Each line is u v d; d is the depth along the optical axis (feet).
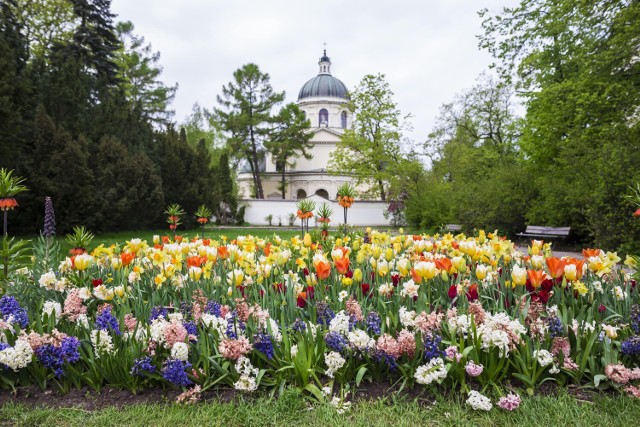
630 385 10.57
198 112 187.21
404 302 13.73
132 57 149.69
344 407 10.06
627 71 47.50
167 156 103.96
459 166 103.14
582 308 12.23
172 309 13.48
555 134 57.82
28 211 67.00
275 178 203.31
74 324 12.50
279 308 13.53
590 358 10.91
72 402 10.79
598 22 52.08
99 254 17.80
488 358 10.81
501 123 107.24
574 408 9.89
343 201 31.76
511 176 66.59
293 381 11.06
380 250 17.26
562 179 55.98
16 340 11.30
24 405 10.71
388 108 121.80
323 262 13.00
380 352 10.84
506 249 16.75
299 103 224.12
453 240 20.67
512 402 9.71
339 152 131.13
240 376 10.74
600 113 48.37
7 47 62.08
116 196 81.41
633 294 14.34
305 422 9.73
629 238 38.68
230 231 103.14
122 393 11.10
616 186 39.06
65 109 81.20
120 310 13.26
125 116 94.58
